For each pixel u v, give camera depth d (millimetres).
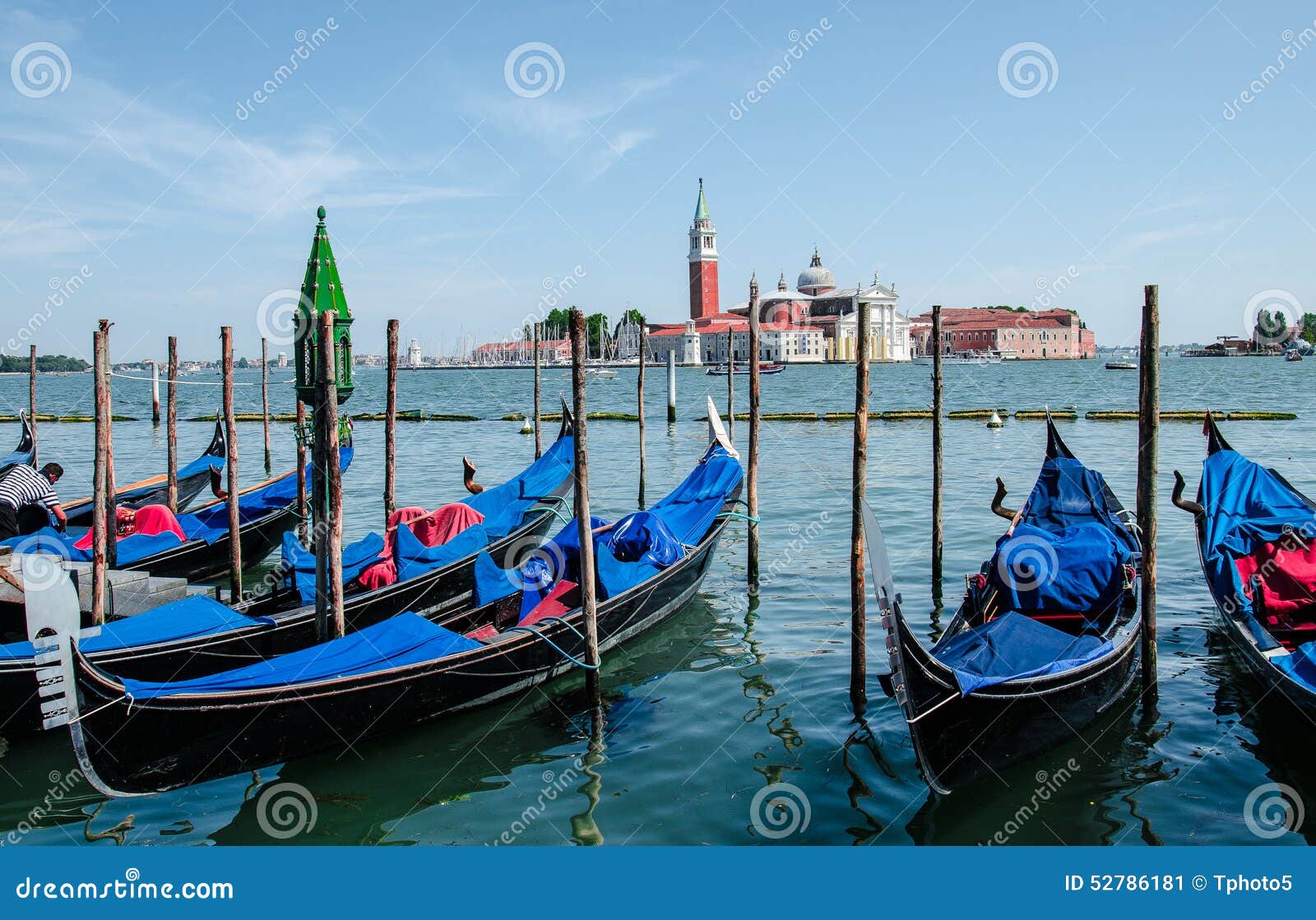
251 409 56219
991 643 8672
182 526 15602
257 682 8414
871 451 29609
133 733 7727
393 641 9414
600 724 9516
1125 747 8688
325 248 12508
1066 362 134875
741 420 42812
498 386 89500
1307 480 21922
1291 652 9031
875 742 8898
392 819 7855
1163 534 16406
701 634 12055
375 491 24016
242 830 7738
